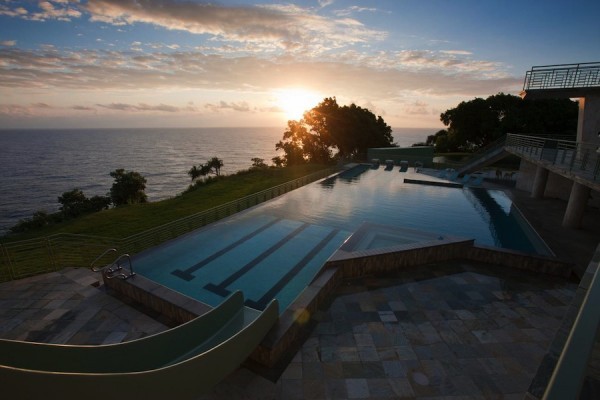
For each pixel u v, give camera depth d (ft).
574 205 46.55
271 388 18.25
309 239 46.78
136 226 61.93
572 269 32.42
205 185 106.42
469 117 151.02
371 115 166.61
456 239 37.04
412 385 18.45
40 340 21.59
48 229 65.92
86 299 26.68
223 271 37.09
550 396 3.12
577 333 4.15
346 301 27.32
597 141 52.37
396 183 88.28
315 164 141.79
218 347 16.63
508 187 82.28
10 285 28.58
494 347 21.63
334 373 19.36
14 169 586.45
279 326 21.61
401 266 33.65
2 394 10.29
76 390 11.71
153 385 13.89
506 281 30.83
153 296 25.16
